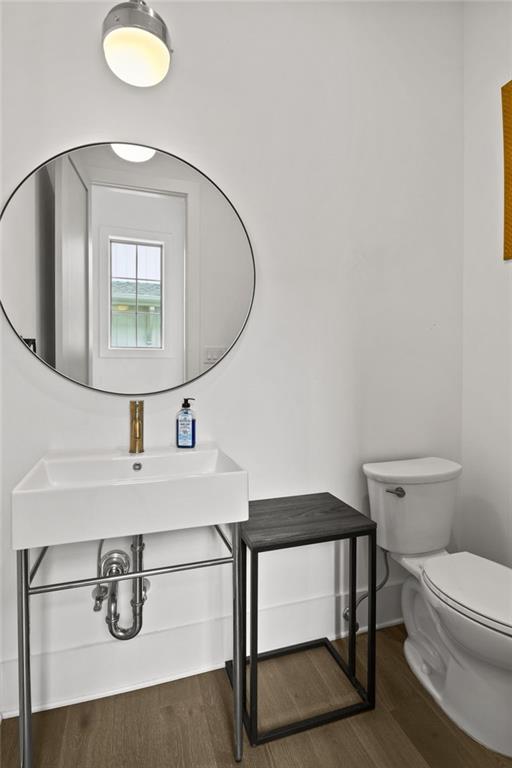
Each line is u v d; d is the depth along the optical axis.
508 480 1.79
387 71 1.82
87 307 1.43
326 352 1.74
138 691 1.47
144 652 1.50
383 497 1.66
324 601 1.74
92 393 1.44
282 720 1.33
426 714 1.37
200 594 1.57
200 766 1.19
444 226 1.95
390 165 1.84
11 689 1.37
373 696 1.38
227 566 1.60
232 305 1.59
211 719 1.35
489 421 1.87
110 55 1.29
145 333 1.50
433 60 1.91
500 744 1.22
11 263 1.34
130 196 1.47
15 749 1.24
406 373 1.89
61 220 1.39
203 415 1.58
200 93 1.54
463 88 1.98
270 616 1.67
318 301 1.72
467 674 1.31
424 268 1.92
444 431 1.98
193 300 1.55
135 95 1.46
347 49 1.75
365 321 1.81
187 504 1.15
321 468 1.75
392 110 1.84
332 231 1.74
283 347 1.67
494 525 1.86
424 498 1.63
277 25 1.64
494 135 1.82
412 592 1.71
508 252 1.75
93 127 1.42
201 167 1.55
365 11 1.78
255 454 1.65
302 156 1.68
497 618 1.11
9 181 1.34
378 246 1.82
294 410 1.70
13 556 1.37
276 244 1.65
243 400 1.62
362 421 1.82
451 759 1.21
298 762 1.20
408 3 1.86
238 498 1.20
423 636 1.63
